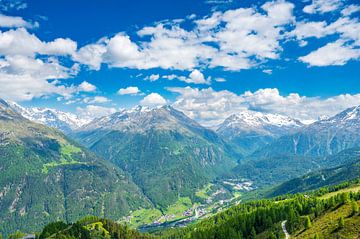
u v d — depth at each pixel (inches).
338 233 7859.3
